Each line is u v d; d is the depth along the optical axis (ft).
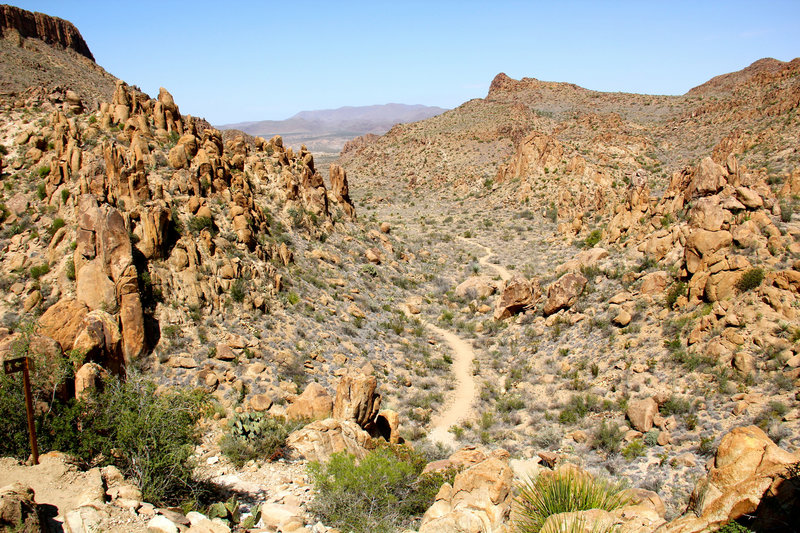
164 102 140.56
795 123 238.07
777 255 85.46
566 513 24.36
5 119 138.62
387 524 37.17
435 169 463.01
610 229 151.12
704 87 617.21
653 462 62.80
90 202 90.02
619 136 347.97
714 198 98.43
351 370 102.63
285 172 169.78
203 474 45.32
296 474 49.34
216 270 107.96
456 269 204.44
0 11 327.06
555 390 93.35
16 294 94.17
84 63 367.25
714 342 78.84
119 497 32.12
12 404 36.37
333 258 157.99
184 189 120.26
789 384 66.33
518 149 349.20
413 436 81.41
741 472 23.27
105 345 77.46
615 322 104.01
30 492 25.71
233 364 90.84
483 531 28.04
